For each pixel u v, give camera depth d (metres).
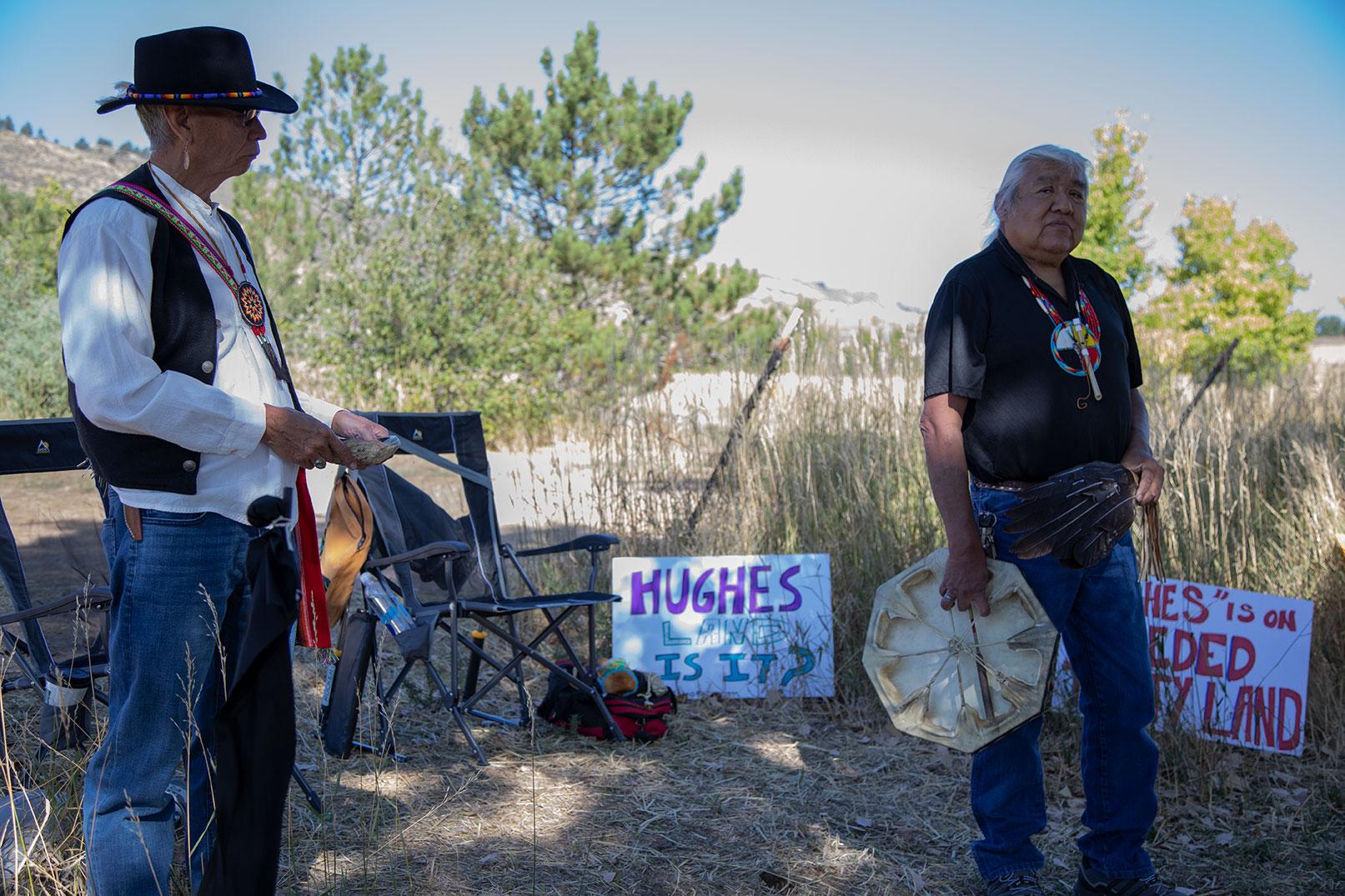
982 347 2.76
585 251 16.19
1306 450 5.58
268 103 2.24
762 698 4.72
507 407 11.32
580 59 17.17
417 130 15.46
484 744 4.07
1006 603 2.83
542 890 2.96
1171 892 2.84
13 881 2.48
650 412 6.32
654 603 4.81
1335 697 4.26
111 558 2.65
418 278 11.94
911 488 5.64
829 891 3.04
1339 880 3.15
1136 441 3.03
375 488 4.09
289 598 2.15
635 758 3.99
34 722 3.66
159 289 2.12
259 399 2.27
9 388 10.16
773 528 5.51
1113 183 15.20
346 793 3.53
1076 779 3.81
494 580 4.52
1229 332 16.16
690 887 3.03
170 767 2.27
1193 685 4.18
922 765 3.97
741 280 16.52
